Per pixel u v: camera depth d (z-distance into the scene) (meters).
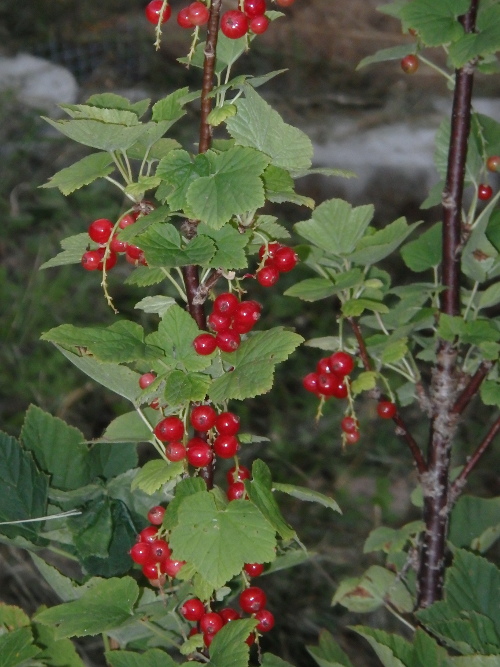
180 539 0.57
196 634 0.61
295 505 1.18
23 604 0.95
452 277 0.71
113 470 0.71
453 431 0.71
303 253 0.70
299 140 0.61
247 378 0.57
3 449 0.67
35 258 1.52
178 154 0.58
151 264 0.56
